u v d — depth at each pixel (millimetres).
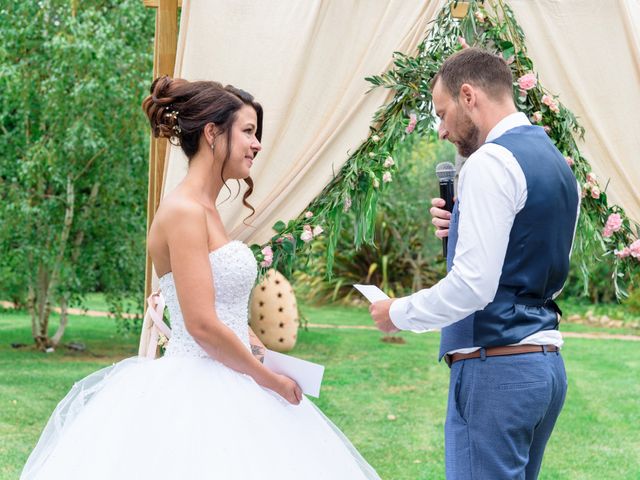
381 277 12617
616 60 3207
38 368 7293
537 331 2236
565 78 3223
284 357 2447
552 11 3223
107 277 7977
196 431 2244
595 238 3207
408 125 3117
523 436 2234
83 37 7125
